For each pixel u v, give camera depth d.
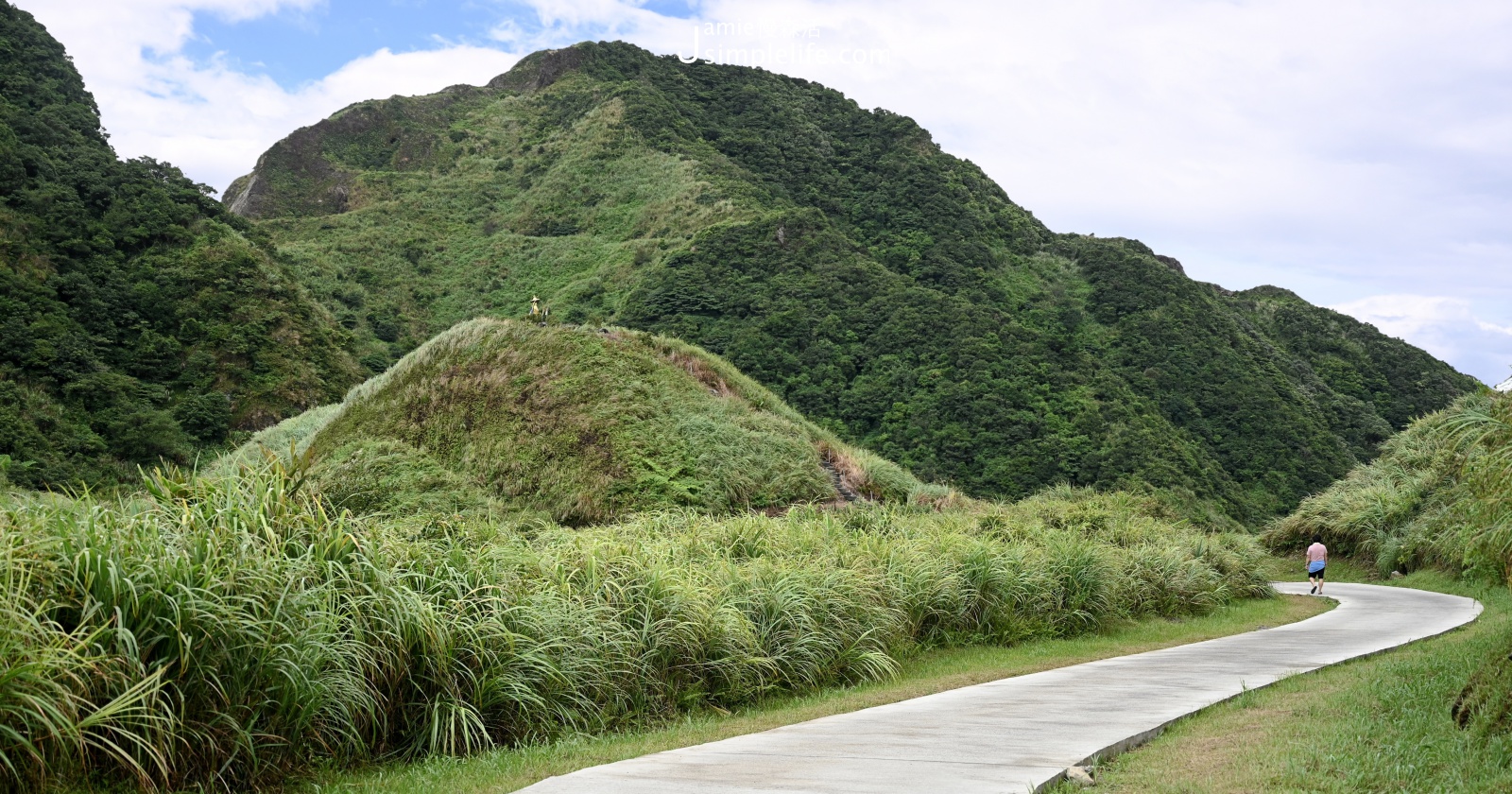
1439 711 6.99
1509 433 7.23
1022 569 13.92
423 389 25.47
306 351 56.28
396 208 109.94
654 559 9.80
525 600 7.89
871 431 52.22
